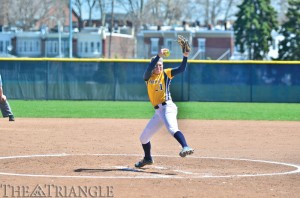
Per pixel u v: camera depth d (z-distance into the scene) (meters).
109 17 138.25
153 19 130.62
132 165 19.86
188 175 18.09
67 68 53.59
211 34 111.69
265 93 53.53
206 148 24.44
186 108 46.53
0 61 53.28
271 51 111.75
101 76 53.66
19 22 131.25
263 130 31.34
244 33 98.12
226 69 53.44
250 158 21.81
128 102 52.91
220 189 16.00
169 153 22.92
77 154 22.23
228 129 31.72
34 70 53.50
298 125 34.22
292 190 16.06
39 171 18.47
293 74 53.28
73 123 34.09
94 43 116.25
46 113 40.53
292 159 21.62
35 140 26.20
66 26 131.88
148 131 19.00
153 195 15.17
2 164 19.73
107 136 28.02
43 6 135.12
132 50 119.44
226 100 53.66
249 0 97.88
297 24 92.12
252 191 15.83
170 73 18.47
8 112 33.62
